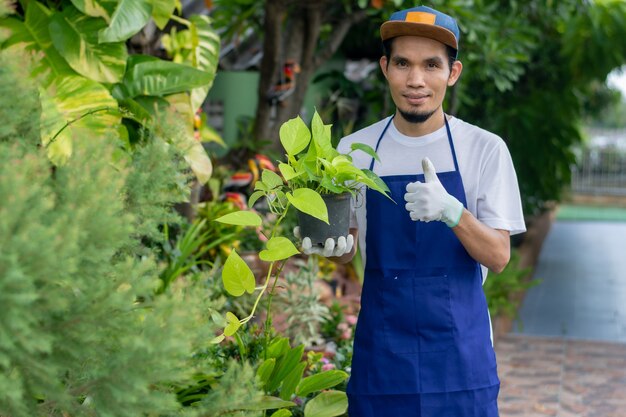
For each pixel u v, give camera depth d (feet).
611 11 29.99
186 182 13.01
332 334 15.37
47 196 6.90
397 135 8.92
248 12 23.07
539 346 22.16
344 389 12.28
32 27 12.09
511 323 25.31
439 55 8.41
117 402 6.48
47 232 5.89
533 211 37.88
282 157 21.06
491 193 8.46
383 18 20.81
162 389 7.27
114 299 6.39
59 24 12.00
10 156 6.51
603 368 19.99
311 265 15.14
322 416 10.09
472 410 8.45
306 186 8.58
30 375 6.44
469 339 8.47
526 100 35.32
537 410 16.83
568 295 29.99
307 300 14.56
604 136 81.41
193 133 13.34
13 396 5.83
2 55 7.25
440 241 8.48
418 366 8.39
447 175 8.57
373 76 29.55
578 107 37.50
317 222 8.37
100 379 6.49
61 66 11.98
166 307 6.79
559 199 39.73
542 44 33.91
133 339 6.38
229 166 21.42
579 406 17.15
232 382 7.25
